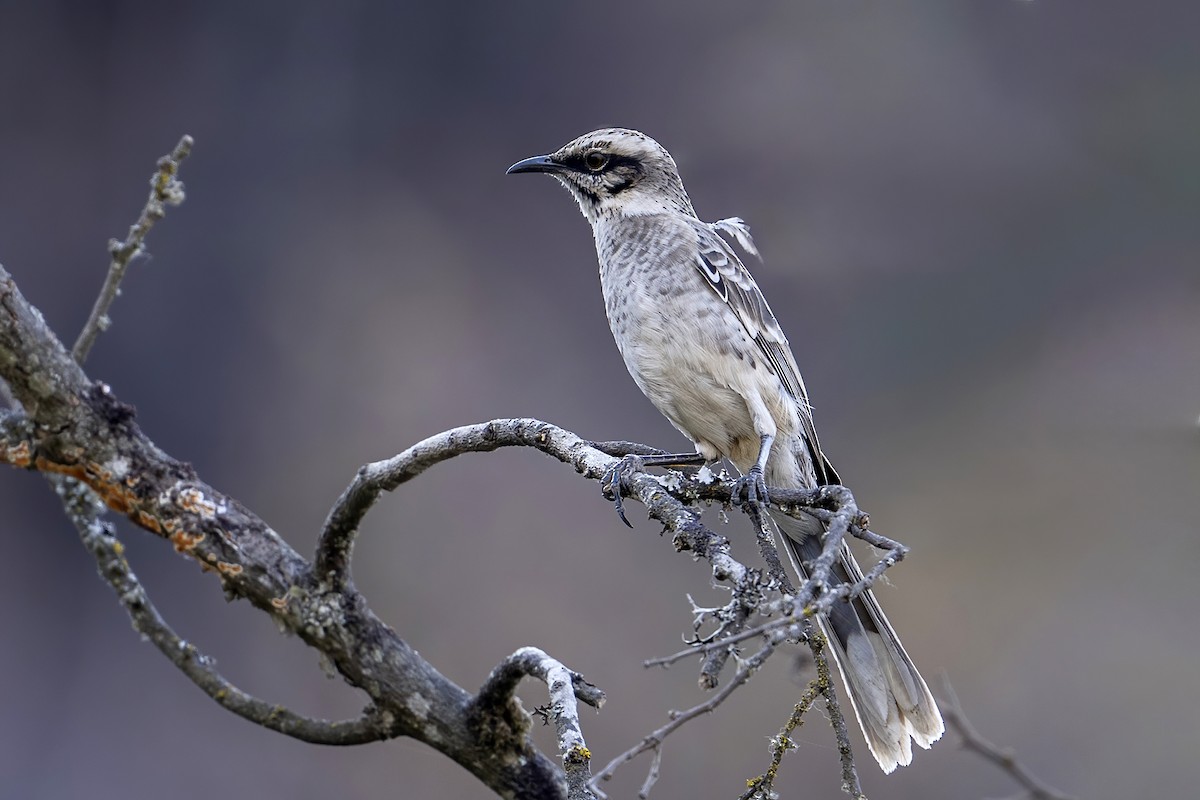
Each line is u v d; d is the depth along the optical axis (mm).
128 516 5418
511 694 5312
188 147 5621
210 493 5410
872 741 6633
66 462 5344
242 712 5613
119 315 14828
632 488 5070
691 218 7820
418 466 5270
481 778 5504
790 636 4184
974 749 6953
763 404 7234
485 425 5352
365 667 5418
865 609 6820
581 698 4945
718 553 4594
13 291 5184
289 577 5387
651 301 7375
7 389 5379
